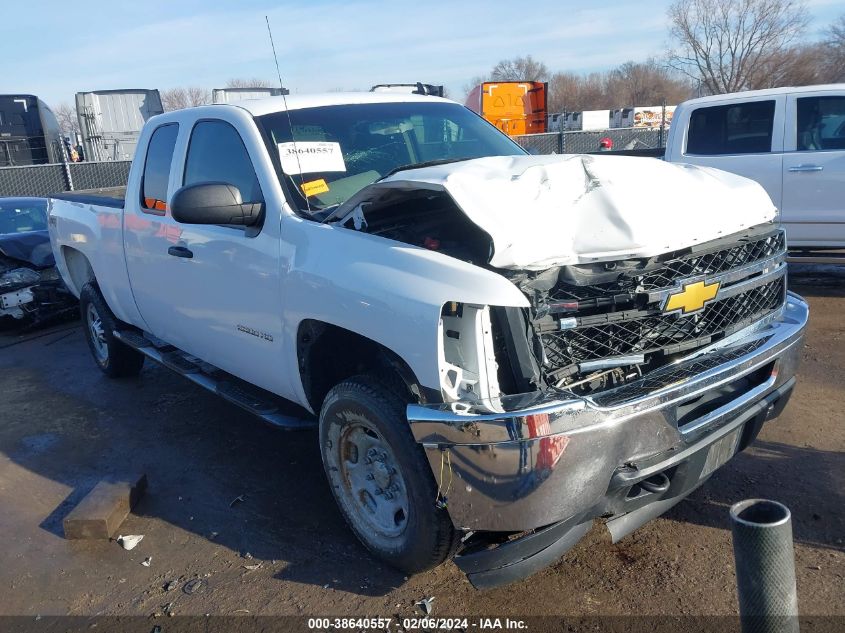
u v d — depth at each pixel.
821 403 4.83
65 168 15.07
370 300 2.94
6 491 4.51
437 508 2.92
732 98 7.90
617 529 3.02
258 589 3.33
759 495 3.76
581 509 2.69
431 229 3.15
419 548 3.04
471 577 2.83
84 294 6.23
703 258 2.98
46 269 8.53
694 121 8.16
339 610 3.14
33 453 5.04
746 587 2.00
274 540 3.71
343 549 3.57
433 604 3.12
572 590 3.15
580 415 2.54
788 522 1.96
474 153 4.43
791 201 7.58
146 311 5.07
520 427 2.52
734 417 3.09
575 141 18.92
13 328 8.94
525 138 18.25
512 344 2.66
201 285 4.17
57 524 4.07
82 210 5.87
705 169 3.63
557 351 2.74
